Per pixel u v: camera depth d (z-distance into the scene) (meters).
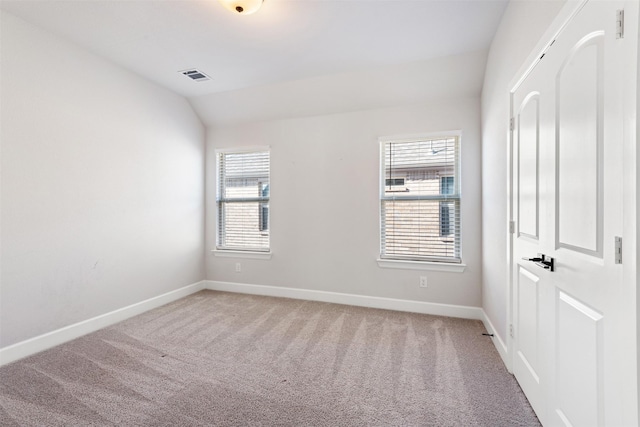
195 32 2.30
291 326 2.70
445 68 2.74
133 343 2.36
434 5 1.99
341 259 3.35
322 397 1.69
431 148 3.04
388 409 1.58
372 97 3.11
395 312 3.06
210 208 3.90
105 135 2.71
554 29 1.29
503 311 2.08
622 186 0.87
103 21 2.16
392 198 3.18
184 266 3.61
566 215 1.20
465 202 2.89
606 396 0.96
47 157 2.28
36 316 2.22
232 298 3.53
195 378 1.87
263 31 2.29
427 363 2.04
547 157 1.37
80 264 2.51
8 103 2.06
